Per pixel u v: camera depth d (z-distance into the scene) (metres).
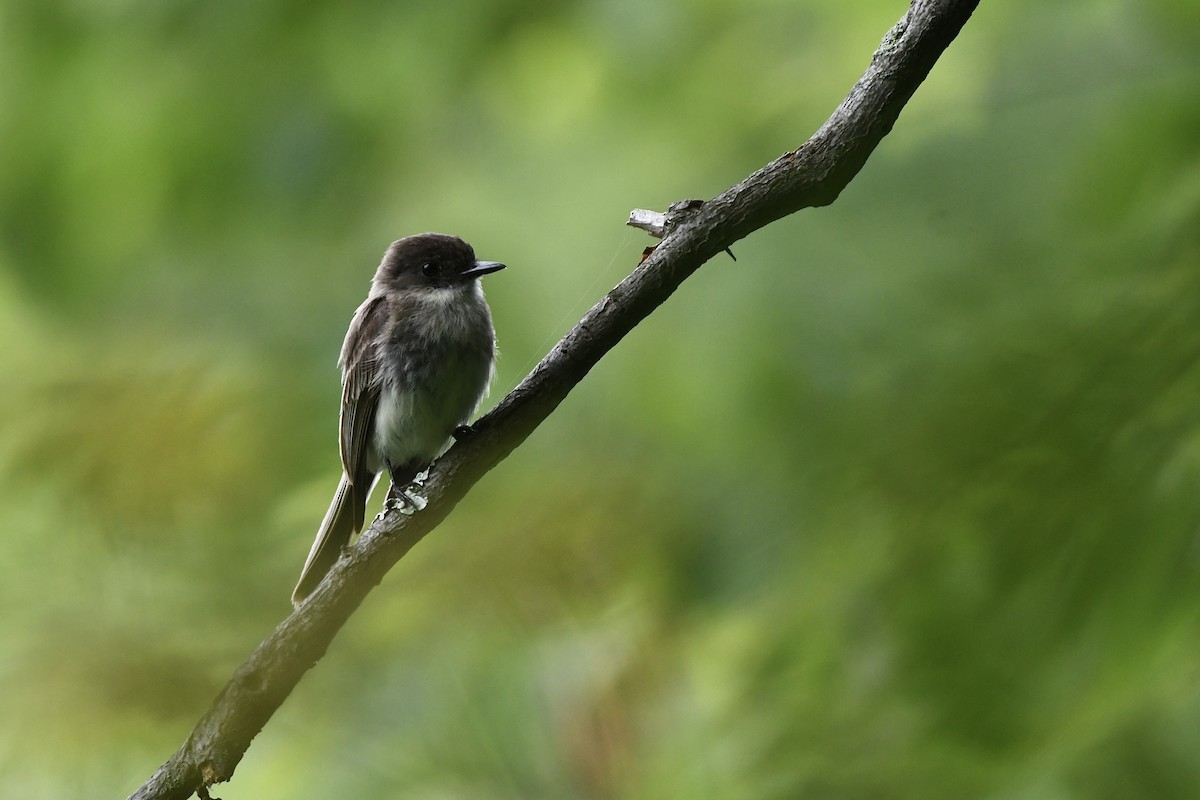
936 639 5.07
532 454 7.96
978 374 5.43
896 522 5.32
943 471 5.26
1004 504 5.09
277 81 11.47
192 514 6.16
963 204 8.71
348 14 11.15
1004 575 5.02
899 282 7.62
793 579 5.69
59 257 11.38
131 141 11.48
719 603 6.25
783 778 5.18
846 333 8.59
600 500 6.36
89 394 6.40
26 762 5.32
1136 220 5.93
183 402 6.44
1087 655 4.85
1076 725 4.80
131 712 5.44
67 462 6.13
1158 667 4.74
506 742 6.52
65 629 5.59
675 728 6.19
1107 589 4.84
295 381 7.62
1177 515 4.77
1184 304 5.16
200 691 5.50
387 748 6.61
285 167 11.55
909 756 4.97
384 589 6.32
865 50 10.74
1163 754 4.66
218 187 11.55
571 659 6.45
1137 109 7.03
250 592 5.91
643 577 6.39
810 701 5.32
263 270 11.37
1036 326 5.48
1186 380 4.97
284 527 6.33
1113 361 5.13
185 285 11.30
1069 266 5.83
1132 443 4.95
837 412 5.99
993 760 4.88
